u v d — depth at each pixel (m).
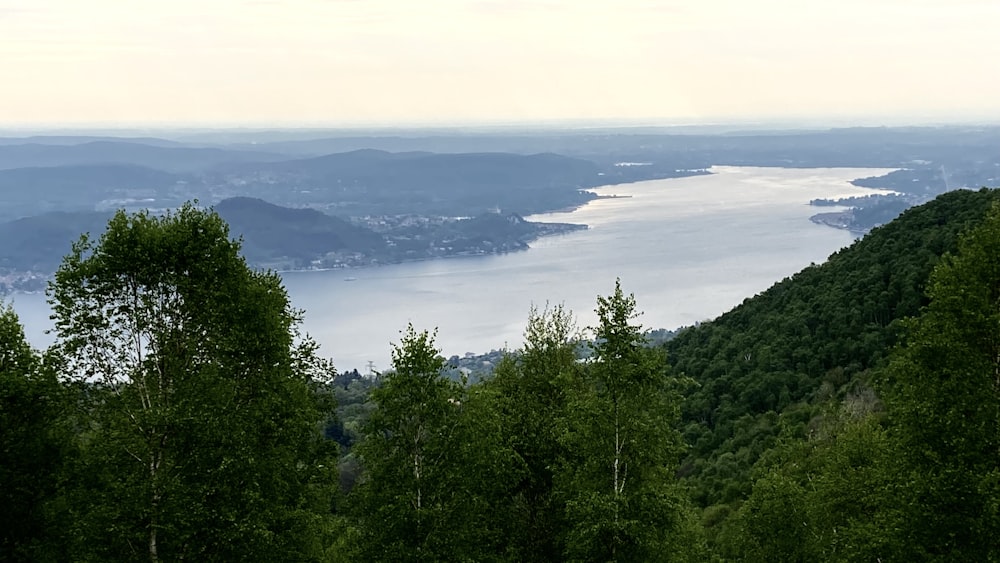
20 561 22.09
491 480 24.56
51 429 23.20
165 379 22.95
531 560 25.56
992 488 19.83
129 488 20.48
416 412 23.44
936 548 20.62
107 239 22.88
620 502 22.23
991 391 21.27
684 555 24.11
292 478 23.45
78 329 22.52
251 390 23.27
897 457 22.64
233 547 21.11
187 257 23.31
